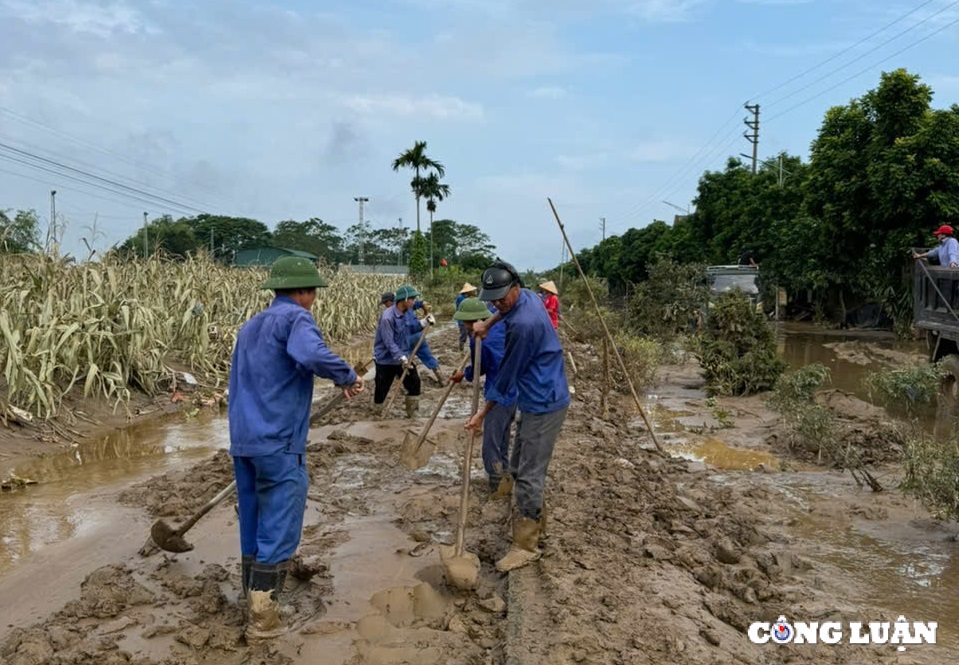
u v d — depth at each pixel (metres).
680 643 3.80
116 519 5.81
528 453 4.74
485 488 6.60
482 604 4.35
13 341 8.45
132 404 10.20
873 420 9.05
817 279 27.83
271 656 3.75
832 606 4.46
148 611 4.26
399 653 3.81
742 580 4.80
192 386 11.66
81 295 10.16
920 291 12.62
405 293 9.55
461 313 6.19
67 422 8.96
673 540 5.38
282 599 4.42
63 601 4.40
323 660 3.73
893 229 24.20
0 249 10.45
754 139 43.62
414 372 9.82
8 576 4.75
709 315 13.00
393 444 8.28
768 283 32.38
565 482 6.46
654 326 18.97
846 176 25.58
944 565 5.16
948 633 4.18
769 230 33.59
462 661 3.77
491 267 4.65
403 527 5.66
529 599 4.27
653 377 13.65
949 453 5.98
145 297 11.96
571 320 25.28
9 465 7.49
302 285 4.10
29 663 3.64
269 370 3.92
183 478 6.77
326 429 9.13
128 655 3.72
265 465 3.89
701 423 10.05
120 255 12.09
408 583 4.65
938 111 23.11
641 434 9.34
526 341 4.60
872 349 19.59
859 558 5.29
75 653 3.73
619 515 5.72
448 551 4.64
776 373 12.30
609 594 4.31
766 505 6.40
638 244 53.94
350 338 22.20
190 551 5.12
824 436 7.69
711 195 41.78
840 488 6.89
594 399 11.42
